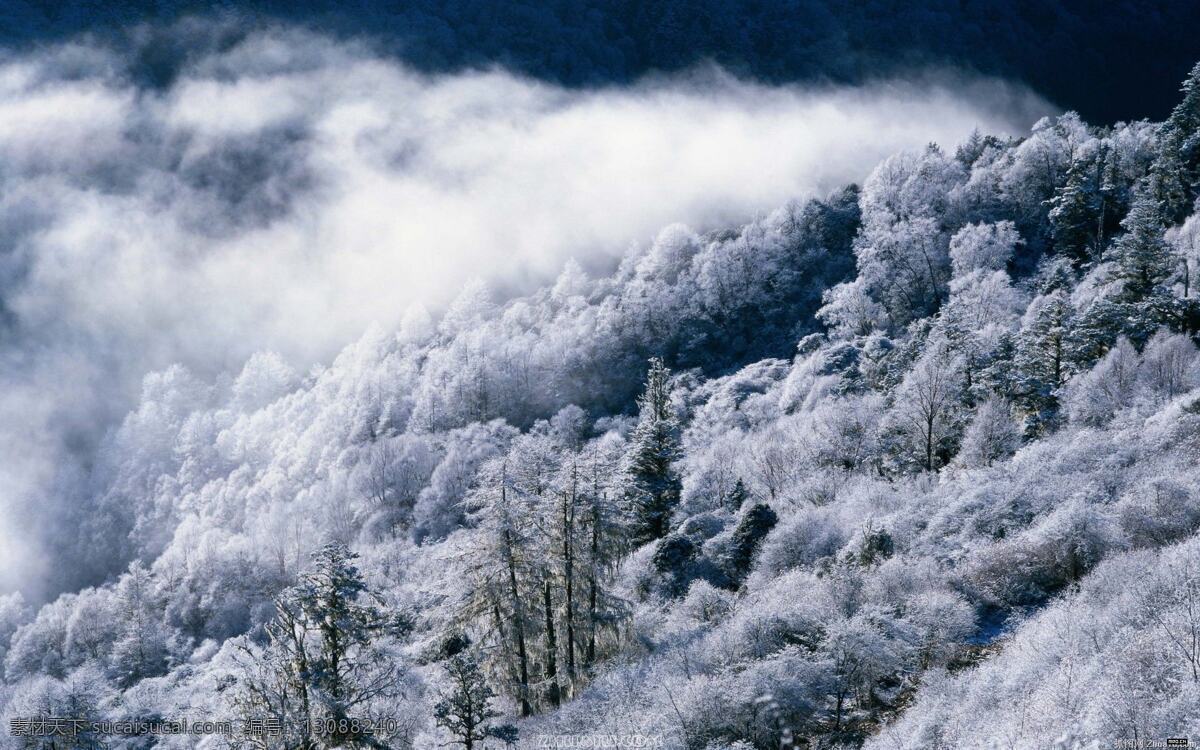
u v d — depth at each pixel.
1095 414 45.28
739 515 46.66
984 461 45.19
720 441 74.00
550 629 31.14
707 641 27.03
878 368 73.31
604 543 33.31
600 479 33.12
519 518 30.52
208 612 81.25
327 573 21.47
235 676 24.52
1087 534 26.00
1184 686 13.66
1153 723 12.96
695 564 41.44
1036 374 54.00
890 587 27.34
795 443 61.00
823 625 24.59
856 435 59.03
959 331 58.09
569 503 31.86
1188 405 37.38
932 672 21.61
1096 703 14.22
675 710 21.66
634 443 51.78
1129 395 45.62
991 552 28.38
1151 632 16.31
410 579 66.81
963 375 55.16
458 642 32.72
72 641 81.06
